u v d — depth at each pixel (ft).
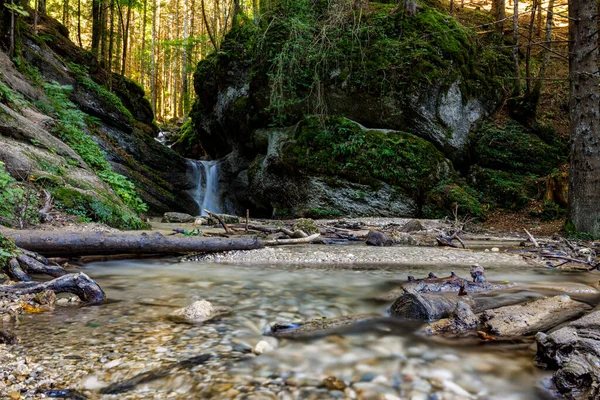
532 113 54.44
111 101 58.90
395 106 52.29
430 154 50.03
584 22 31.01
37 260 14.52
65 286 11.66
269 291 13.37
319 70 54.70
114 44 106.22
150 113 81.97
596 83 31.12
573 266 19.20
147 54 127.65
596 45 31.17
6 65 39.96
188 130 92.38
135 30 133.49
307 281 15.24
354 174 50.67
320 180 51.80
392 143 50.37
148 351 7.77
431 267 19.13
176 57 122.52
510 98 56.03
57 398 5.96
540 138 53.67
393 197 49.67
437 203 47.85
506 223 44.21
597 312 8.59
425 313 10.21
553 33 71.61
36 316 10.03
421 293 11.61
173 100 146.51
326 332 9.27
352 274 16.92
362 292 13.43
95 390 6.23
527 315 9.92
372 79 52.70
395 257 21.95
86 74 61.87
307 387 6.47
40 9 70.74
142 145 61.31
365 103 53.57
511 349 8.16
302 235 29.78
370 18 55.67
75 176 29.09
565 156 51.03
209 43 113.19
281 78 53.47
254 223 40.86
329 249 24.76
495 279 15.78
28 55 50.03
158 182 59.77
